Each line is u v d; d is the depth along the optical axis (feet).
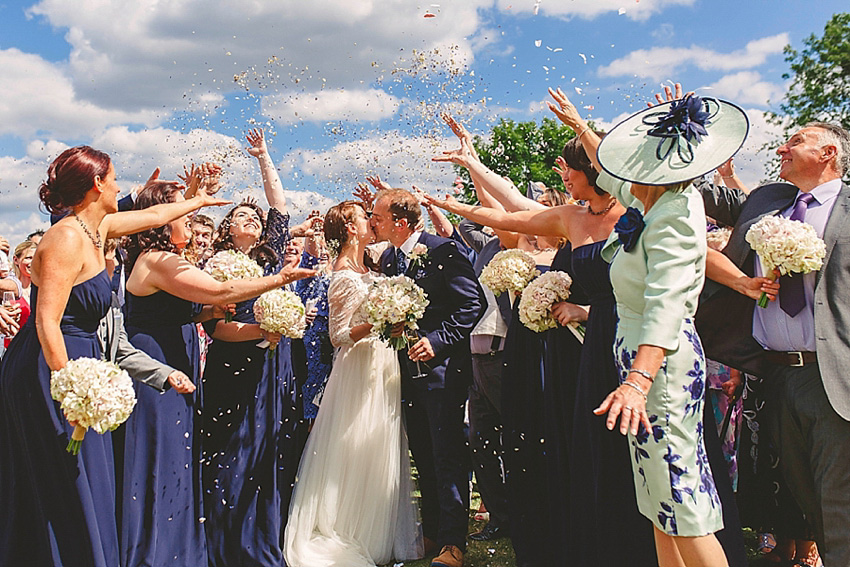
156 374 11.83
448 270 14.28
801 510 12.48
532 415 12.78
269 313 13.05
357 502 14.07
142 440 12.25
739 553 10.02
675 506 8.77
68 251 10.53
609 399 8.30
